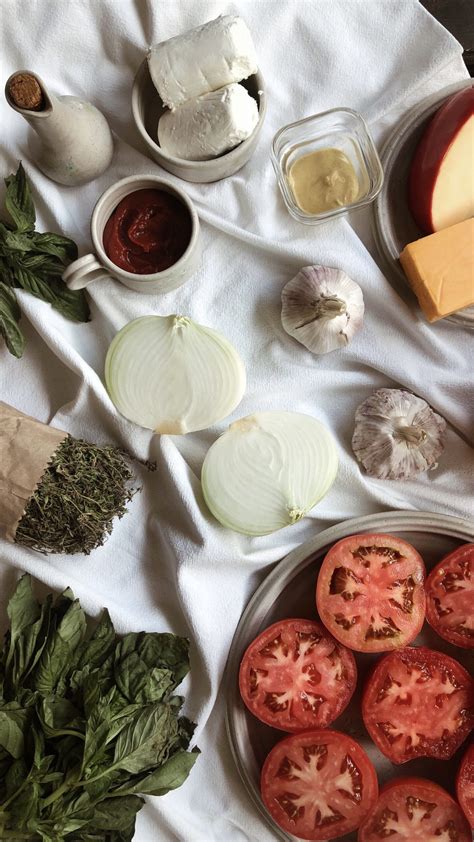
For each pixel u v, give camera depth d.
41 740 0.63
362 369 0.71
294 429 0.69
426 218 0.68
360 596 0.67
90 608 0.69
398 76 0.69
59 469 0.65
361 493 0.70
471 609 0.68
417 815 0.68
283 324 0.69
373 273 0.69
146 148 0.69
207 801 0.71
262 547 0.70
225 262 0.70
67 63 0.68
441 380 0.69
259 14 0.68
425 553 0.70
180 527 0.70
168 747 0.66
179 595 0.68
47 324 0.68
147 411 0.69
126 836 0.65
